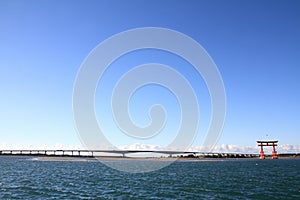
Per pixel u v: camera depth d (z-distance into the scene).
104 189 47.28
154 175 74.81
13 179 62.44
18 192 43.81
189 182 57.66
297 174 77.19
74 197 39.84
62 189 47.09
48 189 46.94
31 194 42.09
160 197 40.22
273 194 42.44
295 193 43.28
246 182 57.53
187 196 40.94
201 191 45.41
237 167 114.69
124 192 44.22
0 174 75.69
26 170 91.81
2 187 49.06
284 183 55.34
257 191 45.31
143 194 42.47
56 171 88.25
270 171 90.06
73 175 73.81
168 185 52.66
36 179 62.59
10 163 140.12
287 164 143.38
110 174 77.75
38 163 142.62
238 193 43.41
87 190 46.12
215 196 40.91
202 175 74.75
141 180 61.47
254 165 132.38
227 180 61.53
